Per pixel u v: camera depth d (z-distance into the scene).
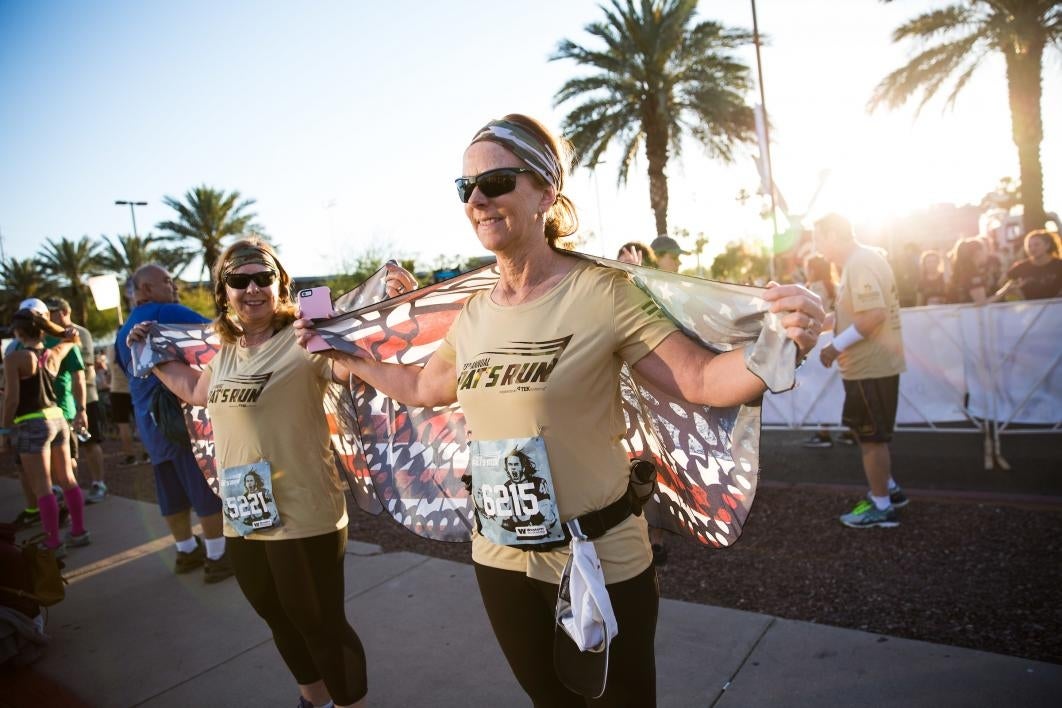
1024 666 2.43
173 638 3.53
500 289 1.69
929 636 2.74
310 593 2.31
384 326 2.15
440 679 2.85
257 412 2.31
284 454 2.31
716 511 1.71
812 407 6.29
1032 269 7.25
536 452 1.51
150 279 4.19
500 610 1.67
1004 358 5.44
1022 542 3.54
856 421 3.97
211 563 4.23
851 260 3.94
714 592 3.36
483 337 1.62
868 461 3.97
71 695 3.05
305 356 2.36
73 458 6.22
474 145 1.57
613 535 1.55
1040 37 14.56
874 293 3.78
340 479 2.46
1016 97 15.42
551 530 1.52
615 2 16.56
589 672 1.51
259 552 2.40
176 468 4.16
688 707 2.44
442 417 2.20
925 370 5.86
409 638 3.22
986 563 3.34
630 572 1.55
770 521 4.28
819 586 3.30
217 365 2.55
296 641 2.49
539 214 1.61
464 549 4.42
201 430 2.98
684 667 2.68
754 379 1.36
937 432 6.51
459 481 2.20
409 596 3.69
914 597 3.08
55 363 5.14
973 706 2.25
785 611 3.09
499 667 2.91
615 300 1.54
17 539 5.60
